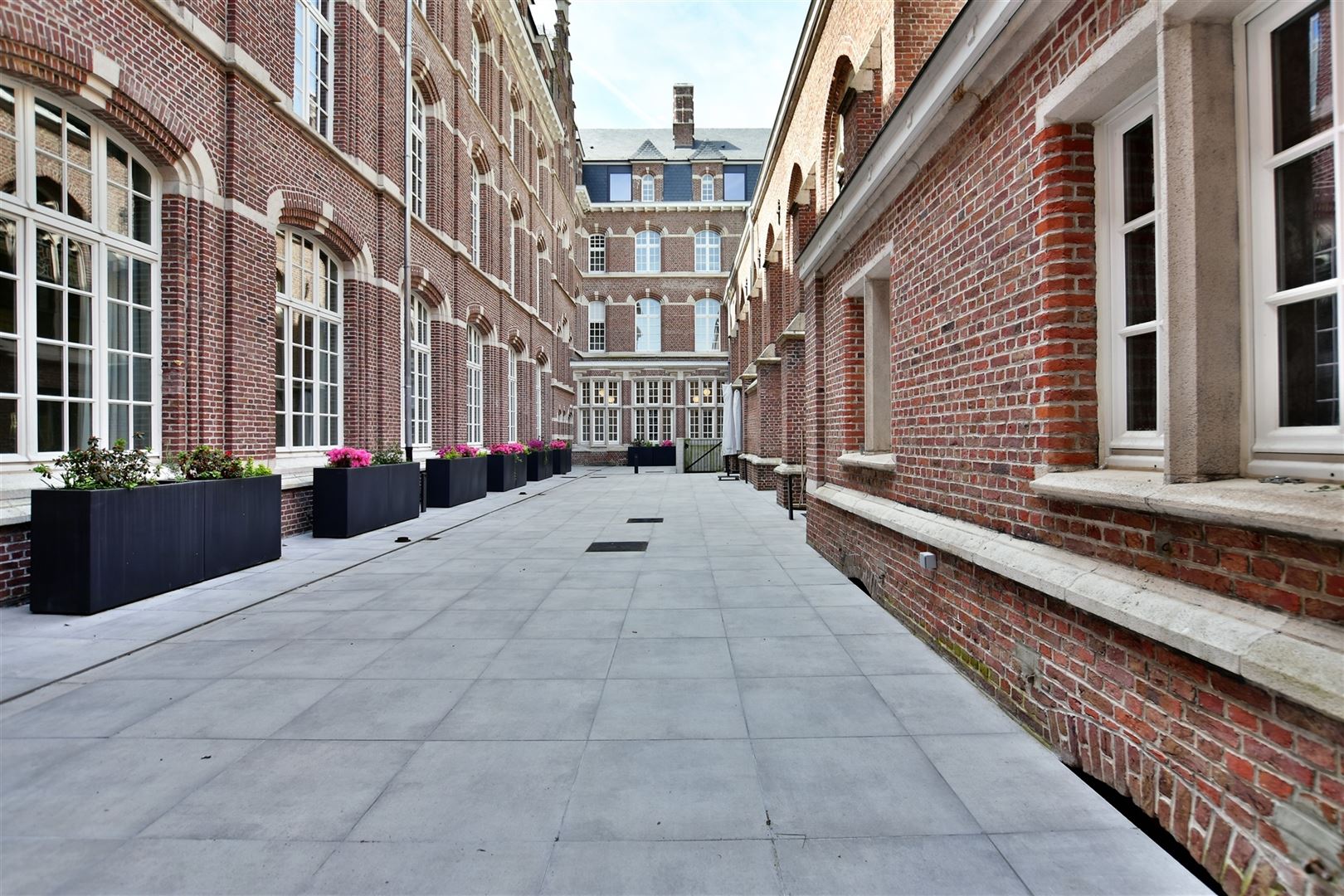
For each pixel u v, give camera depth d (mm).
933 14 6129
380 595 6168
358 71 11484
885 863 2229
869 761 2939
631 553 8484
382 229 12219
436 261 15039
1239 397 2268
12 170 5836
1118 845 2314
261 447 8688
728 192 39062
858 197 6062
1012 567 3256
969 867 2201
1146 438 2855
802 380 13367
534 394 25031
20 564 5703
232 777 2824
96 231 6559
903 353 5250
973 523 4020
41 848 2334
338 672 4109
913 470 5027
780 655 4391
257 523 7488
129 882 2150
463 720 3395
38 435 5980
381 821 2492
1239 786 2033
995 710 3488
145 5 6840
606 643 4676
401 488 11453
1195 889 2084
